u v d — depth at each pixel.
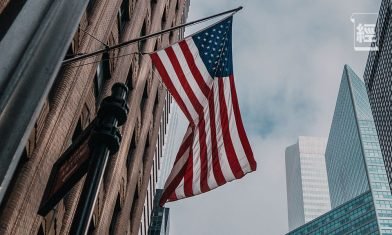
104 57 17.88
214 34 14.13
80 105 14.82
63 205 13.66
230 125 13.16
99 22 16.75
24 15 3.21
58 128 12.66
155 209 124.75
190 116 13.21
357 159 182.50
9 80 2.86
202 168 12.59
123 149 21.44
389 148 119.62
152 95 31.03
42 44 3.18
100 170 4.86
